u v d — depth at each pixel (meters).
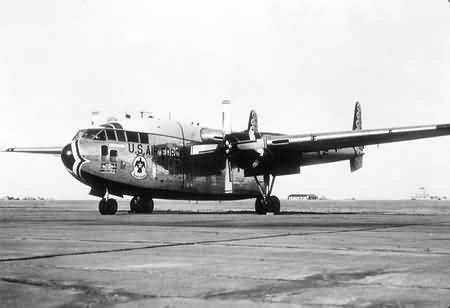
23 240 8.52
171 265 5.57
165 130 23.64
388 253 6.66
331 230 11.20
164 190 23.36
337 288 4.28
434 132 20.53
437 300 3.81
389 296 3.96
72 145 20.86
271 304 3.70
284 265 5.58
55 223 14.45
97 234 9.84
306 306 3.64
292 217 20.00
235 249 7.13
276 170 24.41
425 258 6.16
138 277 4.81
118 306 3.64
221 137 24.94
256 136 23.12
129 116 23.59
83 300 3.83
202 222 15.12
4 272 5.11
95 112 23.20
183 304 3.71
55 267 5.44
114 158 21.36
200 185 24.64
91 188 21.95
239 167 23.94
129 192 22.77
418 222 15.31
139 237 9.17
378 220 16.95
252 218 18.61
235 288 4.29
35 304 3.70
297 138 22.16
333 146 23.08
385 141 22.34
